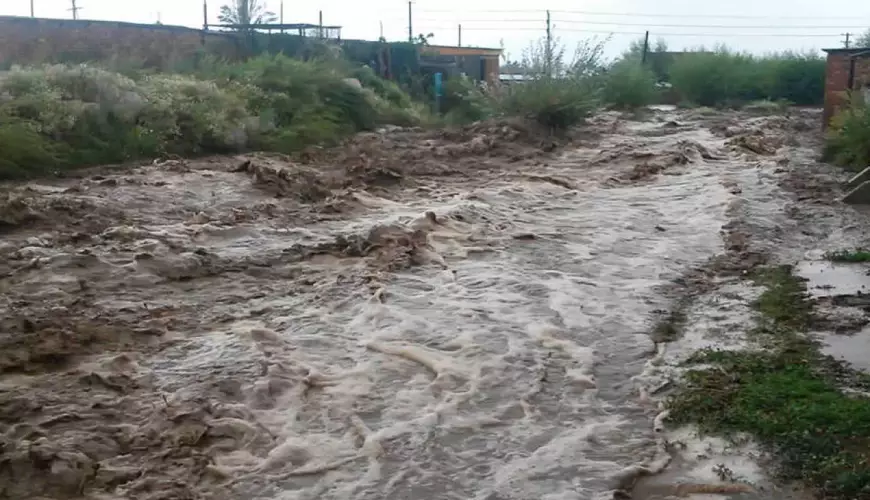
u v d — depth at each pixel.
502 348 6.55
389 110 22.59
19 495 4.45
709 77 30.94
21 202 9.97
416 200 12.49
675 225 11.22
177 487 4.56
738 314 7.45
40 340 6.39
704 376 6.04
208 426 5.18
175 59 20.34
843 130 16.14
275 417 5.37
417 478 4.71
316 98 20.06
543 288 8.10
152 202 11.31
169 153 14.98
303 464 4.84
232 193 12.15
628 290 8.19
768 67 31.88
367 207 11.80
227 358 6.21
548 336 6.82
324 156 16.19
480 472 4.81
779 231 10.80
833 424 5.18
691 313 7.56
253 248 9.34
